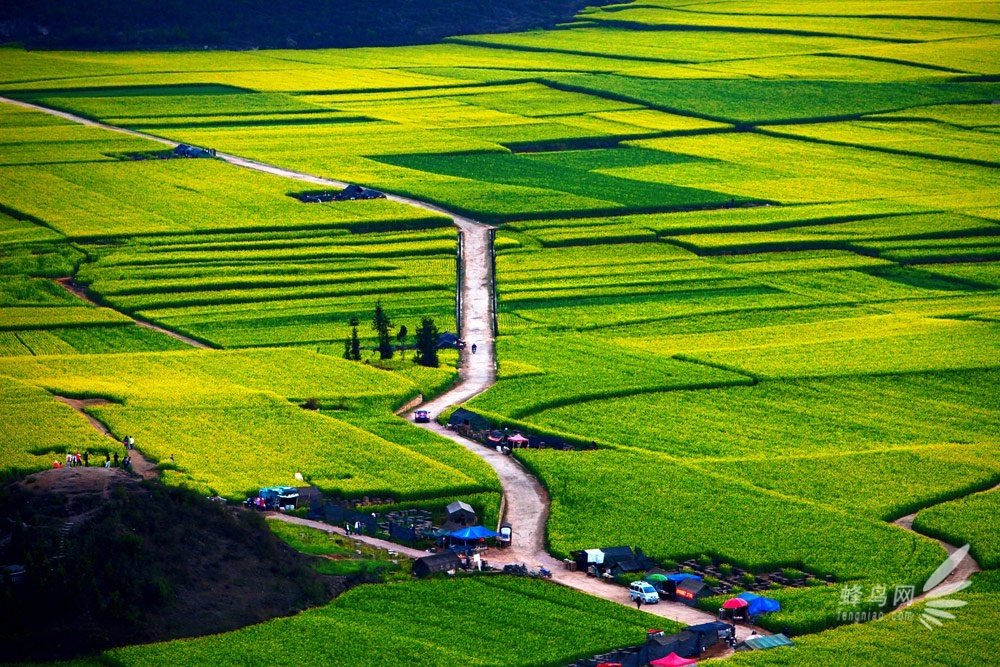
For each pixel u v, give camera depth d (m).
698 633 172.25
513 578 193.62
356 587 188.38
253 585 183.38
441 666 164.75
